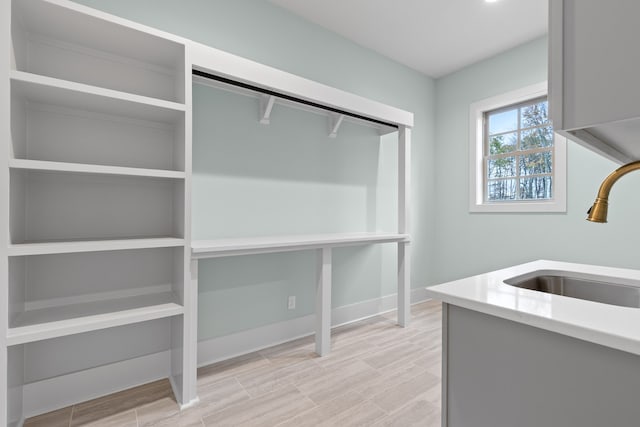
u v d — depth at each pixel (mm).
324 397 1702
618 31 370
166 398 1707
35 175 1572
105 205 1747
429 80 3631
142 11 1868
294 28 2514
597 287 1251
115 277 1783
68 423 1504
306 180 2619
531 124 3025
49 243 1401
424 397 1703
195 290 1672
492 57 3189
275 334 2434
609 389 643
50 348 1632
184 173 1626
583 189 2619
